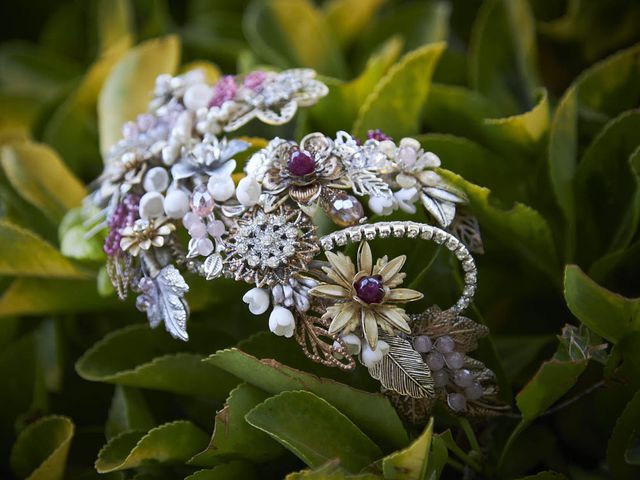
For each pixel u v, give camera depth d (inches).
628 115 12.7
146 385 12.1
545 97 12.4
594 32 16.0
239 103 12.2
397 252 11.4
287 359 11.7
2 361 13.7
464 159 13.0
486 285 13.5
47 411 13.9
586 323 10.7
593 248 13.4
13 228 12.8
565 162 12.9
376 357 10.3
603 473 11.9
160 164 11.9
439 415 11.7
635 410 10.7
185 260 11.1
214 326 13.4
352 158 10.9
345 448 10.4
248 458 11.2
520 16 15.0
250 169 10.9
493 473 11.5
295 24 16.2
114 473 12.0
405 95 12.9
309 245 10.5
